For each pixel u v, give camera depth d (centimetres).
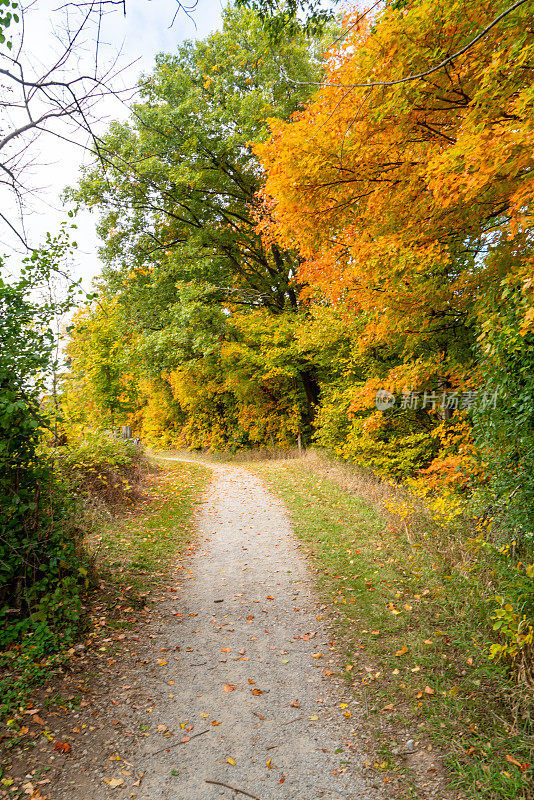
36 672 389
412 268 544
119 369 1275
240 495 1200
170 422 3183
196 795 291
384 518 816
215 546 799
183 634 498
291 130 550
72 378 1013
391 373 725
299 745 334
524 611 385
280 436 2011
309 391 1783
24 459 482
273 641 483
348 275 643
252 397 2048
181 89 1423
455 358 716
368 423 799
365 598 551
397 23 364
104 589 573
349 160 510
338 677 413
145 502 1054
